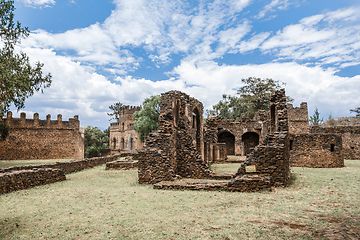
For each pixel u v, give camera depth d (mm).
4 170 14062
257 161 12039
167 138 15266
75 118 45594
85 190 11969
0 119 24078
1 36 21203
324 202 8719
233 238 5566
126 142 76188
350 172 16422
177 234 5922
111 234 6051
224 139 39219
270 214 7309
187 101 19969
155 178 13766
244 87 58594
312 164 20859
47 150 42594
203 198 9539
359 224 6273
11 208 8617
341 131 33656
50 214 7863
